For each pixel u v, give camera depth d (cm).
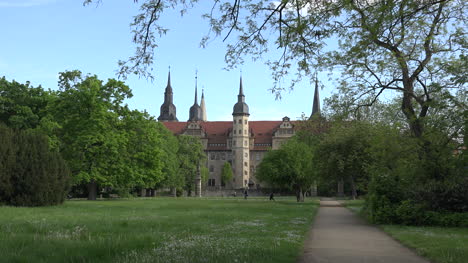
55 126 4588
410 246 1363
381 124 3909
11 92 5003
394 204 2198
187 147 9500
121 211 2891
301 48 1135
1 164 3234
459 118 1479
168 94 15500
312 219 2594
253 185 13238
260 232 1630
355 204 4594
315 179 5400
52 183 3472
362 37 1178
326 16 1061
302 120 7619
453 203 2080
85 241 1195
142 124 5444
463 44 1638
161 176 5716
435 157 2047
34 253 982
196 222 2036
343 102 2289
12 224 1664
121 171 5012
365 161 3919
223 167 12912
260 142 13575
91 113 4847
